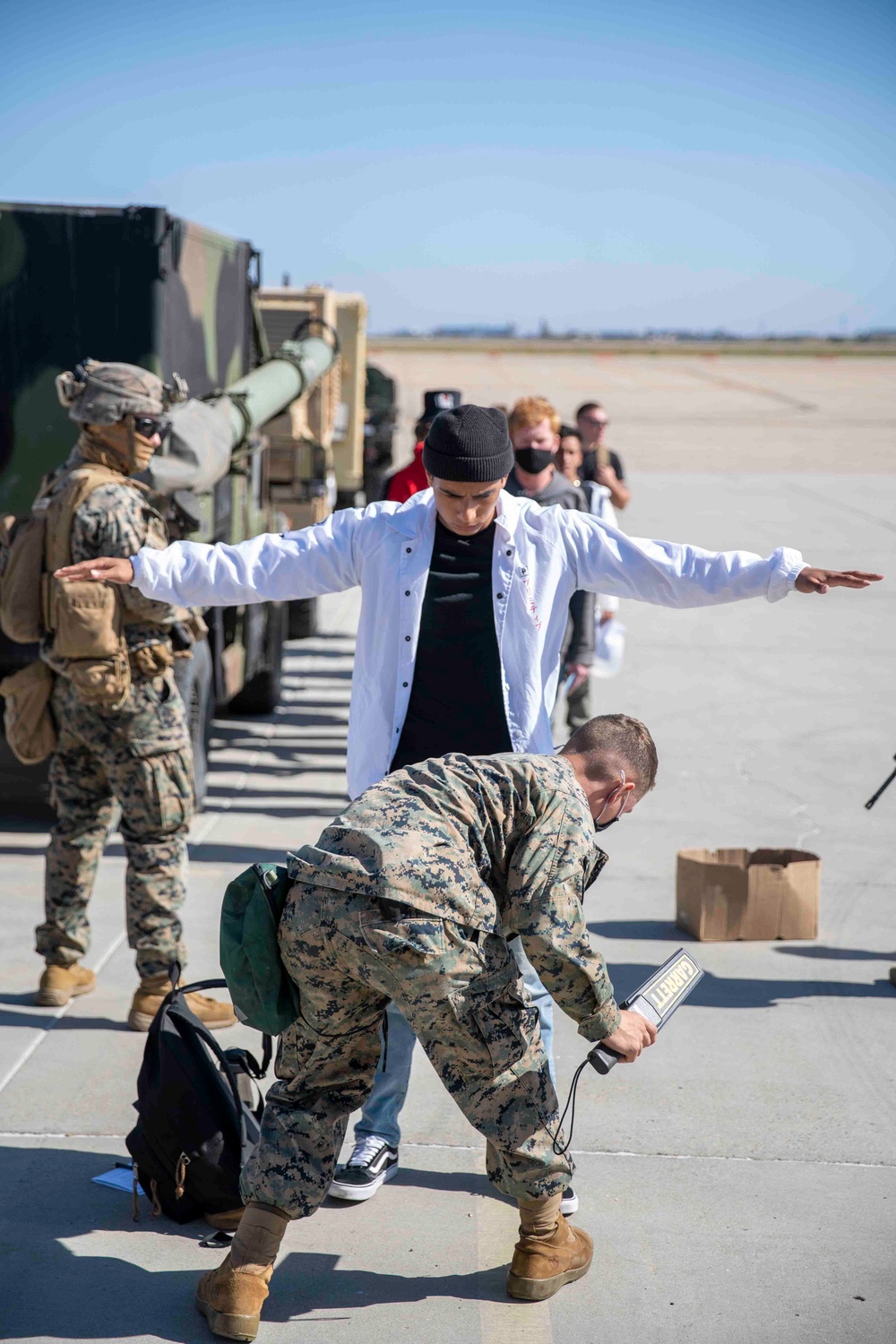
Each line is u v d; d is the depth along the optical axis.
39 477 5.80
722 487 21.55
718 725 8.00
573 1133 3.47
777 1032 4.09
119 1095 3.62
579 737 2.67
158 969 3.97
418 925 2.32
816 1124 3.54
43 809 6.37
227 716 8.36
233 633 7.07
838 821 6.27
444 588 2.90
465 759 2.51
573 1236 2.82
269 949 2.48
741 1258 2.93
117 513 3.76
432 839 2.37
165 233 5.64
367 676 2.96
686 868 4.88
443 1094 3.73
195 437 4.97
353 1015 2.50
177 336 5.93
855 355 99.25
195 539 5.77
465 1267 2.89
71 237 5.62
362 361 14.40
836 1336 2.66
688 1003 4.29
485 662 2.89
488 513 2.84
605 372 64.88
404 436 29.77
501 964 2.43
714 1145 3.42
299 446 10.90
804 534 15.97
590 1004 2.44
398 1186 3.22
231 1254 2.62
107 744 3.88
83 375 3.92
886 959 4.68
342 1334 2.64
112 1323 2.66
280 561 2.98
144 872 3.94
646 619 11.36
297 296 12.08
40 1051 3.86
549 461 4.97
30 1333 2.62
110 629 3.69
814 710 8.39
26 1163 3.27
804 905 4.84
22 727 3.95
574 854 2.42
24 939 4.76
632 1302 2.76
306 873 2.45
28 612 3.80
